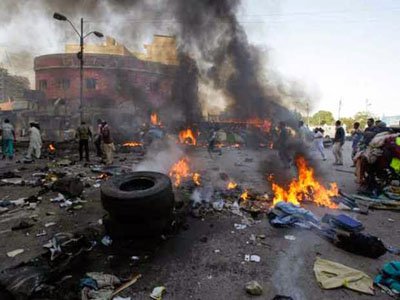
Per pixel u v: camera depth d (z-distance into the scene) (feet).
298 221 17.46
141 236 14.82
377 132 30.71
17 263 12.78
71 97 105.70
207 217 18.71
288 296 10.71
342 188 27.48
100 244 14.80
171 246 14.74
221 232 16.48
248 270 12.54
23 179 28.73
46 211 19.60
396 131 30.86
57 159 43.29
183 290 11.10
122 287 11.20
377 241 14.11
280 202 19.35
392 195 24.72
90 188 25.57
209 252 14.12
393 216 20.07
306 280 11.84
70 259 12.61
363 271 12.64
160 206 14.69
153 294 10.70
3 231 16.42
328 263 12.89
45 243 14.87
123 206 14.10
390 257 13.97
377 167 25.21
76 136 41.32
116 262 13.10
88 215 18.95
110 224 15.14
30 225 17.01
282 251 14.32
